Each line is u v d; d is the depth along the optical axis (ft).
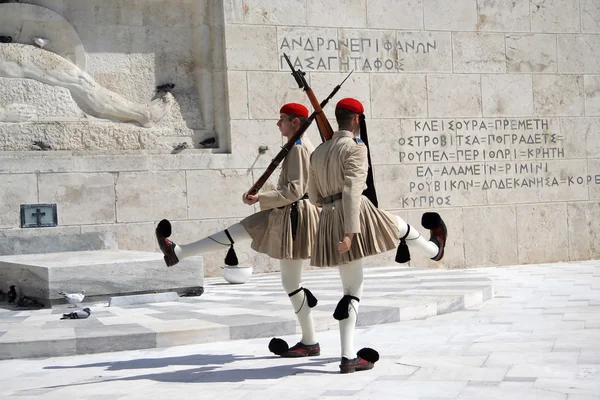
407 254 20.03
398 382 18.11
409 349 22.33
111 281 33.12
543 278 41.98
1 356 23.57
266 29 47.03
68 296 31.48
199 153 45.88
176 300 33.63
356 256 19.30
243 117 46.47
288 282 21.59
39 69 44.14
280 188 20.70
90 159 43.68
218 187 45.80
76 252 40.40
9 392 18.97
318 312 27.66
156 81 46.80
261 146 46.73
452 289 33.24
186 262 34.63
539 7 52.65
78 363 22.71
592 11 53.83
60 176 43.06
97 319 28.19
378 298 30.86
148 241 44.45
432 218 21.62
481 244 50.88
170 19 47.26
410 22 49.88
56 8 45.19
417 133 49.78
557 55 53.01
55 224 42.83
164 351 24.03
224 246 20.99
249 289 37.42
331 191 19.81
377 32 49.21
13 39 44.62
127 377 20.26
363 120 20.48
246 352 23.11
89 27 45.75
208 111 46.93
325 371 19.80
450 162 50.42
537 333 24.08
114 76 46.03
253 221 21.04
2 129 43.09
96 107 45.19
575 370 18.58
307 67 47.73
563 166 53.01
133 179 44.32
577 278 41.34
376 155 48.83
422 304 28.91
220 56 46.70
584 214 53.36
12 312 31.50
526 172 52.11
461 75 50.83
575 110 53.36
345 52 48.49
